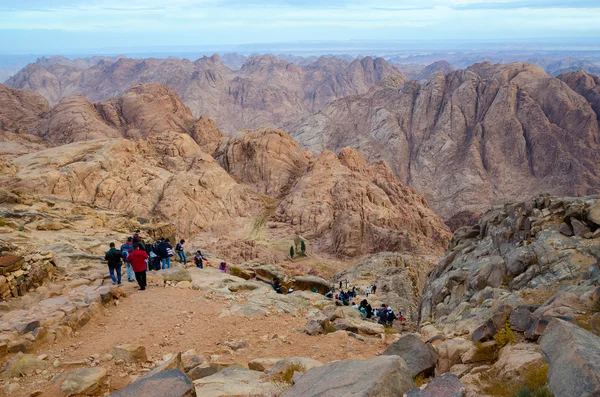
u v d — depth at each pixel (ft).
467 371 35.45
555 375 24.90
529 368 29.58
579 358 23.94
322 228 359.05
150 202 344.08
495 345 37.78
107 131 629.92
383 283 204.64
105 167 345.72
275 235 348.59
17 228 98.12
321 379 28.60
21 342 46.50
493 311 55.77
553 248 67.26
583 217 71.26
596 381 22.02
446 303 83.56
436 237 378.73
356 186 406.62
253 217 376.48
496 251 88.79
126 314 60.03
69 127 619.26
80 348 48.85
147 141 424.87
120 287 69.36
